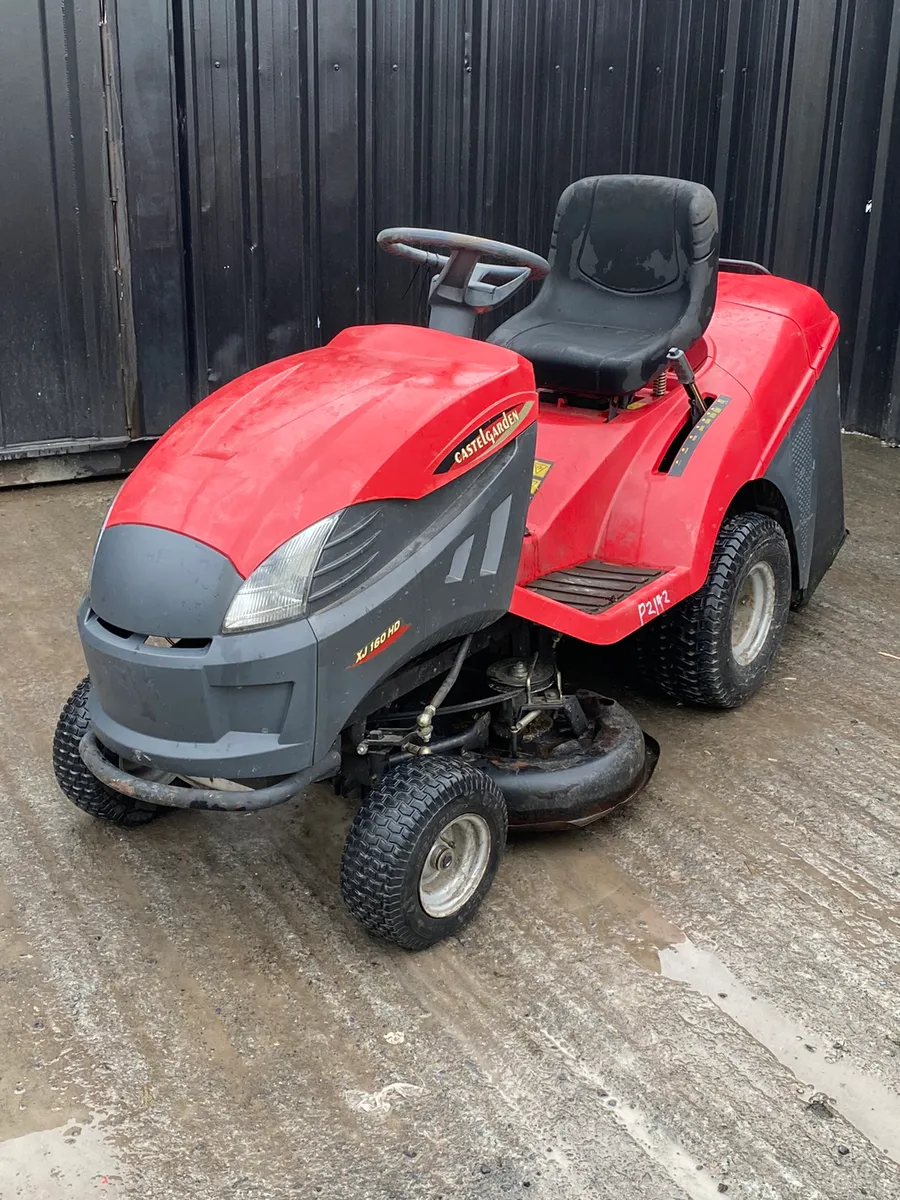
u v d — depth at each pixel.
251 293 5.52
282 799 2.37
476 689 3.08
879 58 6.00
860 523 5.38
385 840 2.51
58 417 5.33
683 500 3.36
